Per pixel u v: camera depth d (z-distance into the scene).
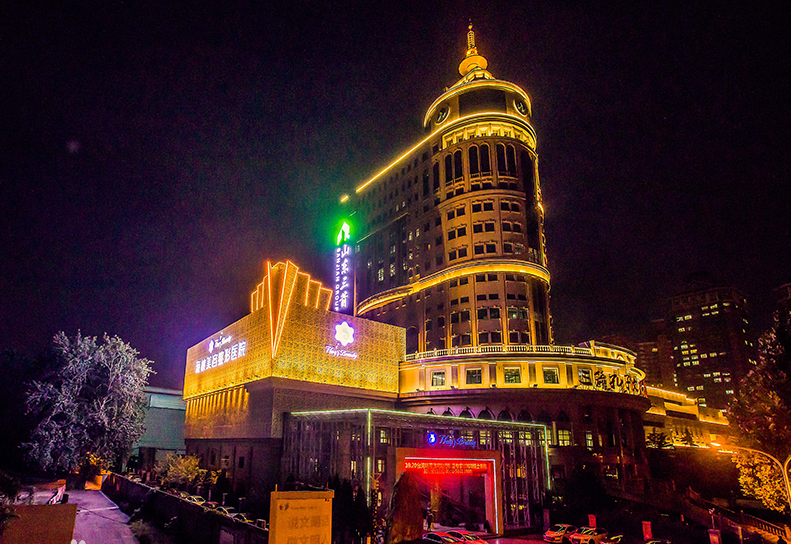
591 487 56.72
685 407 127.56
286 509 21.95
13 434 77.31
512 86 97.75
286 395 64.44
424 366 77.56
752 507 67.44
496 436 59.97
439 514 55.28
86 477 75.44
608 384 71.75
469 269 85.38
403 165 106.25
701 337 198.88
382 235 106.25
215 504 50.44
